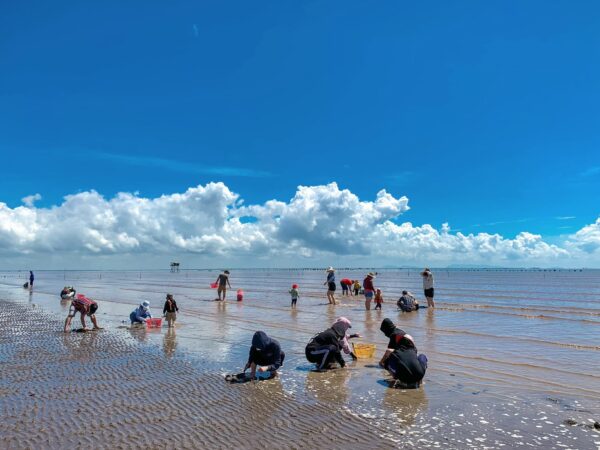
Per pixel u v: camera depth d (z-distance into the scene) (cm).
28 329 1709
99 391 859
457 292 4544
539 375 968
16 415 719
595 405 753
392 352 912
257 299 3291
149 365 1086
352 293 3756
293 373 994
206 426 666
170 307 1758
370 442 599
